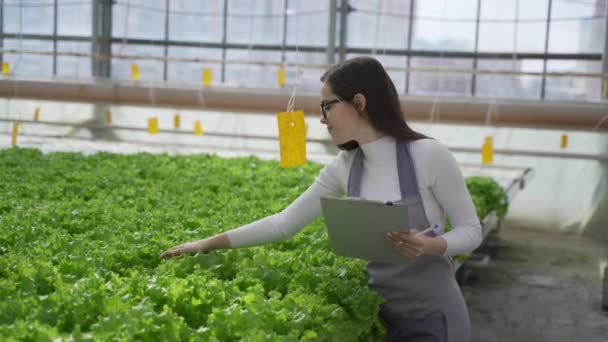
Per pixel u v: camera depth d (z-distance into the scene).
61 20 16.50
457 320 3.36
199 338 2.54
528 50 13.79
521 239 11.20
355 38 14.97
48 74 16.52
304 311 2.84
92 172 8.20
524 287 8.38
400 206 2.80
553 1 13.48
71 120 15.44
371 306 3.17
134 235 4.27
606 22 13.07
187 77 16.20
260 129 14.61
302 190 7.41
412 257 2.94
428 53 14.45
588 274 9.11
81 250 3.78
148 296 2.86
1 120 15.02
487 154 10.11
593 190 12.38
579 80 13.53
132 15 16.22
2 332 2.35
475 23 14.08
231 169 9.16
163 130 14.93
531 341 6.56
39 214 5.02
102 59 16.39
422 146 3.18
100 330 2.46
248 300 2.89
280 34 15.42
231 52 15.85
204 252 3.63
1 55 16.38
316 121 13.84
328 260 3.88
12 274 3.17
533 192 12.72
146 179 8.20
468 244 3.07
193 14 15.92
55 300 2.74
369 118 3.20
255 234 3.52
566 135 12.08
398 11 14.48
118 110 15.20
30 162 8.93
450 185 3.15
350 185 3.35
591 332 6.83
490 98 12.73
